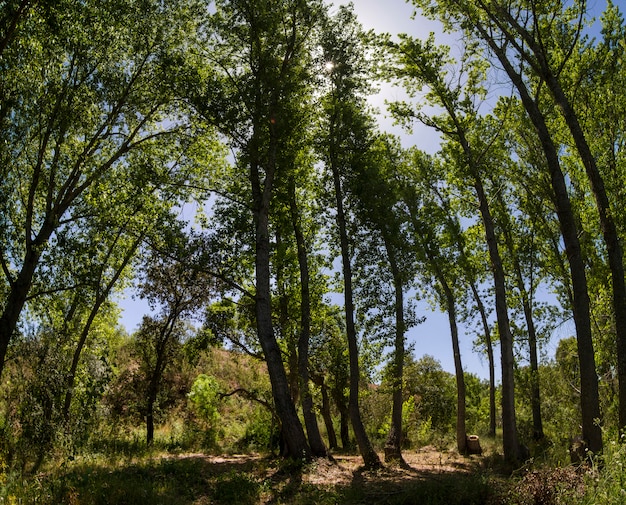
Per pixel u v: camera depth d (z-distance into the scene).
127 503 9.05
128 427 20.84
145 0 16.52
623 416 9.75
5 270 15.18
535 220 20.03
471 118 15.40
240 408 27.50
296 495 10.59
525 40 11.70
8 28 13.55
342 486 11.30
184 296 18.91
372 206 15.57
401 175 20.09
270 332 14.22
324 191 16.72
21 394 13.84
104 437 17.33
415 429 25.58
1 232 15.45
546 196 17.42
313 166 18.23
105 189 16.77
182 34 17.47
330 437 22.72
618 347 10.14
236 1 15.02
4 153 15.23
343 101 16.03
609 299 14.89
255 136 14.57
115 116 17.03
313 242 18.80
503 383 15.04
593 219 15.85
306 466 13.04
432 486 9.46
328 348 21.56
